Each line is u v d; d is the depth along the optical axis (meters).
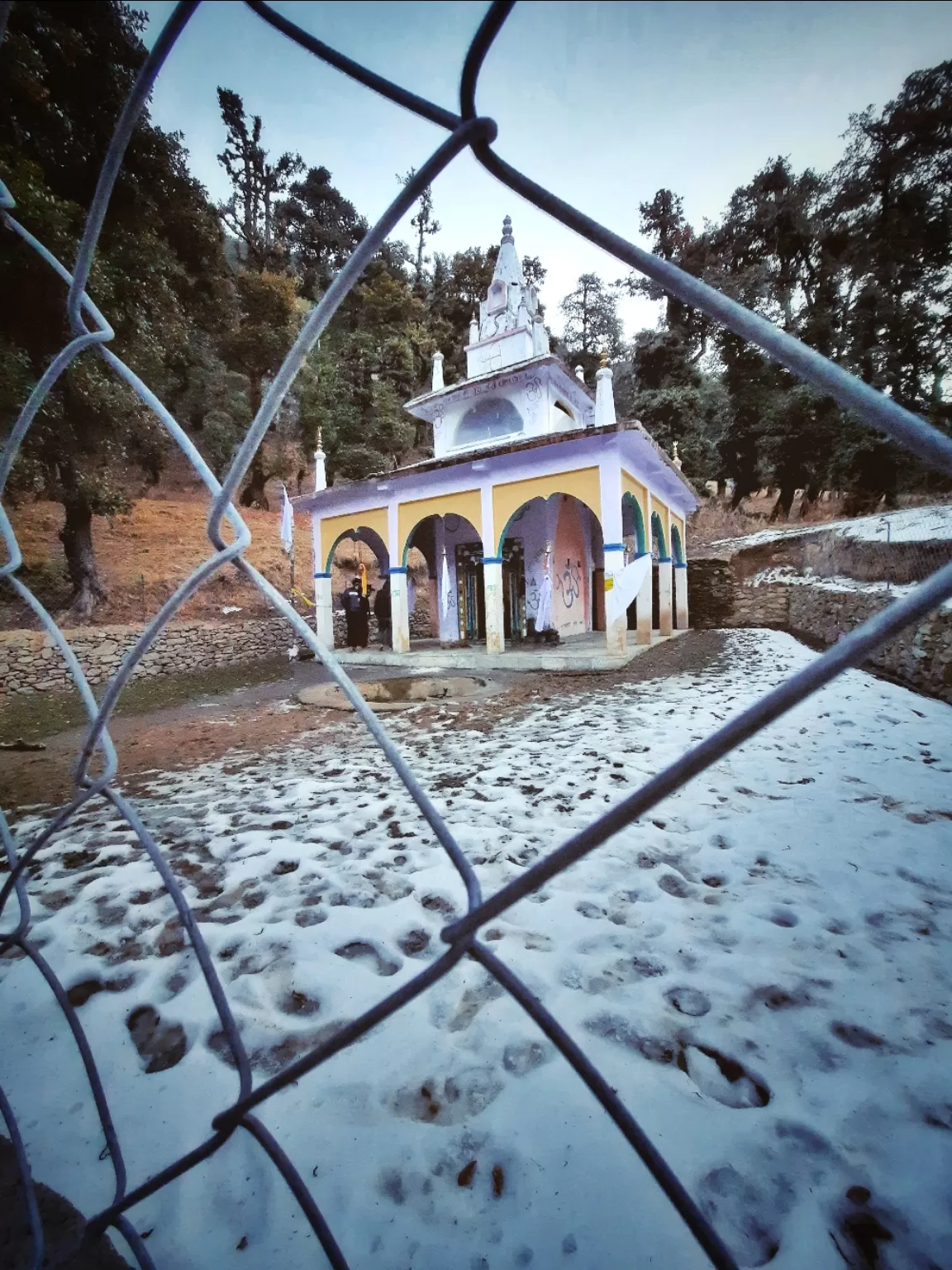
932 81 20.45
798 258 25.08
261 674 11.78
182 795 4.39
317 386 25.70
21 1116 1.59
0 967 2.31
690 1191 1.34
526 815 3.63
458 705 7.56
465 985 2.08
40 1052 1.84
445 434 14.30
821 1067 1.68
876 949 2.21
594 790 3.99
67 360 0.92
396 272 35.16
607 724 5.92
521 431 13.00
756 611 16.69
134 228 13.26
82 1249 0.99
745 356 23.84
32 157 11.17
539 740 5.49
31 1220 1.02
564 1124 1.52
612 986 2.04
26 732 7.20
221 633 13.09
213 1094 1.65
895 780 3.95
